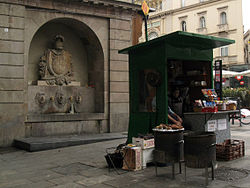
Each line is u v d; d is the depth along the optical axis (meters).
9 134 10.31
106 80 12.86
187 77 8.70
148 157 6.26
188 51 7.29
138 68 7.67
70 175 5.94
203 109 6.93
